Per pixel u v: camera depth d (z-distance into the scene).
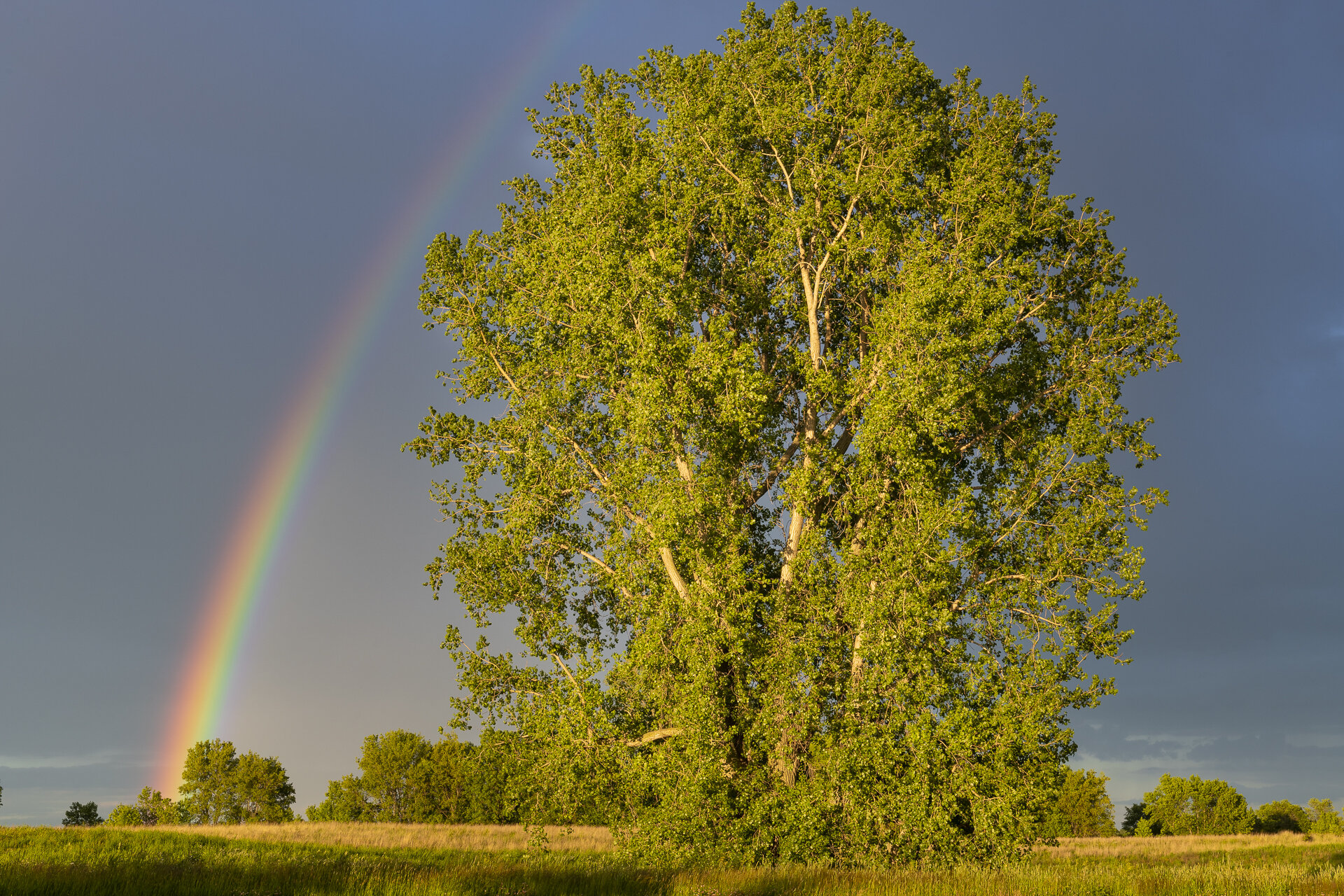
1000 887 15.97
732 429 25.09
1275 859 30.58
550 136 31.19
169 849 26.56
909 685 22.81
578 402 27.94
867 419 23.95
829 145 29.64
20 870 14.95
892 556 23.58
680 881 16.91
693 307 26.36
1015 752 22.91
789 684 23.23
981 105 29.34
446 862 23.52
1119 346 27.47
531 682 26.50
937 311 24.09
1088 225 28.41
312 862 20.23
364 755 97.69
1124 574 24.09
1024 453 27.30
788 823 22.34
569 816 25.77
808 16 29.69
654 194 28.52
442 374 29.33
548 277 27.42
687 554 24.66
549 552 27.77
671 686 25.20
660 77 30.39
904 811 21.80
